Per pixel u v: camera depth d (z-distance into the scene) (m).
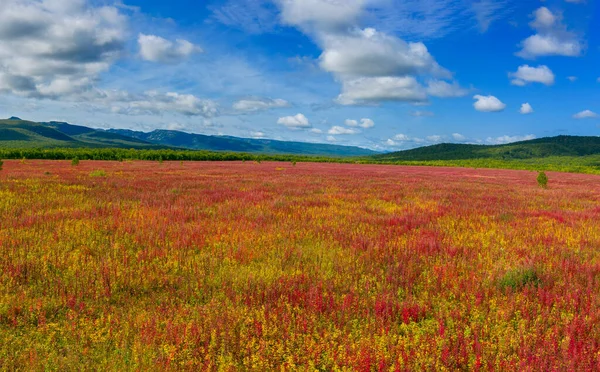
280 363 4.09
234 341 4.42
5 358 3.91
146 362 3.95
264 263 7.40
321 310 5.34
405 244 9.16
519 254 8.60
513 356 4.16
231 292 5.89
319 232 10.27
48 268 6.70
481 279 6.70
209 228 10.21
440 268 7.21
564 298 5.77
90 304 5.42
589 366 3.92
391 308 5.40
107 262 6.99
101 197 15.96
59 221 10.48
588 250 9.10
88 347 4.25
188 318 5.00
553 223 13.10
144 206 13.85
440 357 4.12
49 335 4.43
